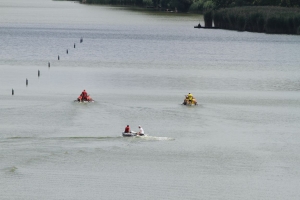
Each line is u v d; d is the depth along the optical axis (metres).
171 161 182.00
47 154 184.12
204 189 162.88
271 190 163.50
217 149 193.88
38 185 162.00
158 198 156.12
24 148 188.75
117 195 157.38
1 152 184.50
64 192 158.50
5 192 157.62
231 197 158.00
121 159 182.38
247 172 175.00
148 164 179.12
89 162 179.00
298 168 178.62
